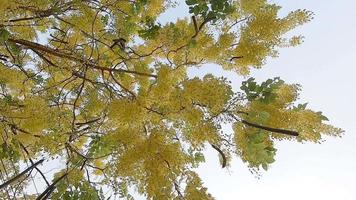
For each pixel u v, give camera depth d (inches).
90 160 182.4
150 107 150.9
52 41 196.2
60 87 194.1
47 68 192.1
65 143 175.0
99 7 183.2
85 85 191.5
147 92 150.8
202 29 159.6
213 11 152.5
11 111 169.3
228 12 152.7
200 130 143.6
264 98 146.4
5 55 182.4
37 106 165.8
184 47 157.0
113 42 185.6
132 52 169.3
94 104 177.9
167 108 148.5
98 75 191.0
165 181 143.7
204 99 141.7
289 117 149.5
